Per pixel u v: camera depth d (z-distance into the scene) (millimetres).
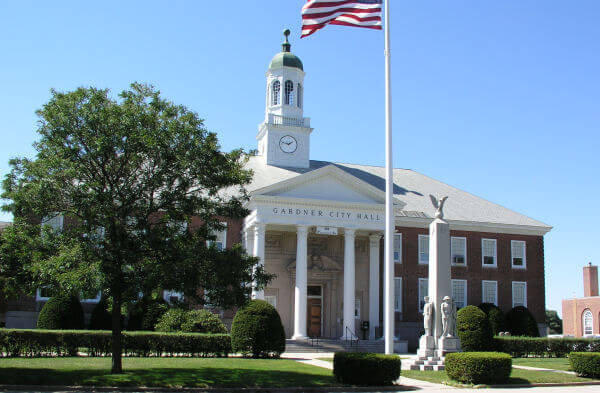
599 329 74250
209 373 25188
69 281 22188
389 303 25812
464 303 57312
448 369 25422
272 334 35688
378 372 23078
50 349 32719
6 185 23609
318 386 22734
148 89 25750
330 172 49344
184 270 23312
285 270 52000
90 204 23203
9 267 25062
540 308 59406
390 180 26359
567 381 25844
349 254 48906
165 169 24578
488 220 59125
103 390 21031
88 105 24016
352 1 25562
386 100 26656
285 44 60344
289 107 58188
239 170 26578
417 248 56594
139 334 34938
